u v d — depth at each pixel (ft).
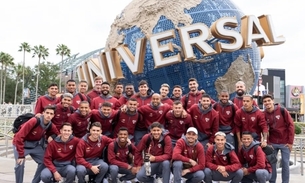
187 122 23.53
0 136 61.72
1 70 207.00
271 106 23.91
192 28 33.73
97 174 21.97
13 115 77.87
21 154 21.35
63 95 23.57
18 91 234.79
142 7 37.47
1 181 25.77
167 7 36.17
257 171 21.21
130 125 24.25
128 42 37.81
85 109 22.98
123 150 22.22
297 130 80.79
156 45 34.22
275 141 24.40
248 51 38.01
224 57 35.60
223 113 24.88
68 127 21.21
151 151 22.22
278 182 27.45
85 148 21.75
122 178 23.27
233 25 34.32
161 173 22.74
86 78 40.75
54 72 232.73
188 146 21.74
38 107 24.68
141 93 26.43
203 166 21.53
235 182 21.63
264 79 210.79
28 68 232.73
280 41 35.63
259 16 36.47
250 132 23.11
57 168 21.63
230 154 21.50
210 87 35.58
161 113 24.40
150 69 36.01
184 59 34.35
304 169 37.96
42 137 22.53
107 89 26.84
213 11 36.35
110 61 36.70
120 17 40.11
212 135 23.91
